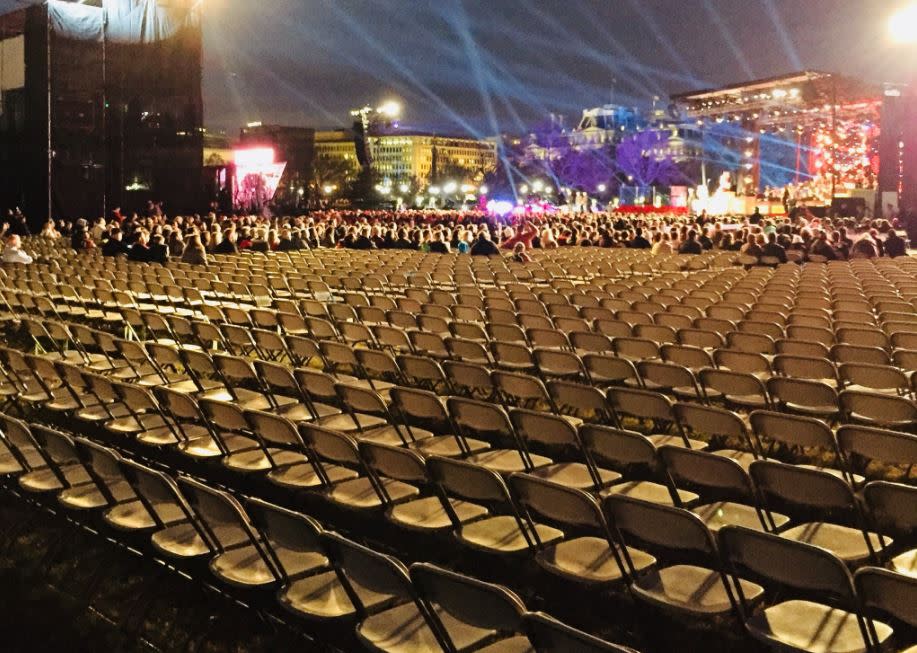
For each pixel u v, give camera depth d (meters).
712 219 37.91
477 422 6.07
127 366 9.40
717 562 3.99
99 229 27.95
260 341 9.68
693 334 9.29
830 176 48.41
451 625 3.70
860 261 21.22
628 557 4.11
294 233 27.27
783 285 14.15
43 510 6.11
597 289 14.34
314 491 5.55
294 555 4.46
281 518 3.91
